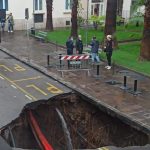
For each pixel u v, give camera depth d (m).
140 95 16.98
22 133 13.91
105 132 14.92
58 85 18.72
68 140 15.39
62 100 16.84
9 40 32.03
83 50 24.88
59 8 41.09
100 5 43.44
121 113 14.53
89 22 38.91
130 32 37.00
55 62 23.31
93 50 21.83
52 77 20.03
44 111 16.00
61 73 20.75
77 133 15.76
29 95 17.02
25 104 15.69
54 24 41.25
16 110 14.93
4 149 11.05
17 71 21.56
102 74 20.56
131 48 27.98
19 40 32.12
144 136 13.17
